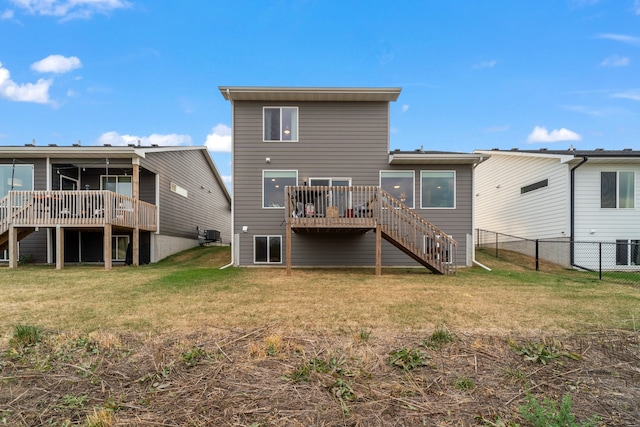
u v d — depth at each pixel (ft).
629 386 10.56
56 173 41.42
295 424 8.53
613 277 31.60
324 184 38.60
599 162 38.86
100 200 35.53
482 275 31.30
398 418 8.80
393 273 32.89
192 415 8.81
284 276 30.04
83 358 11.89
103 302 19.25
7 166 39.65
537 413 8.54
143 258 43.19
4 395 9.68
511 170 50.26
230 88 36.47
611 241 38.78
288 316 16.60
